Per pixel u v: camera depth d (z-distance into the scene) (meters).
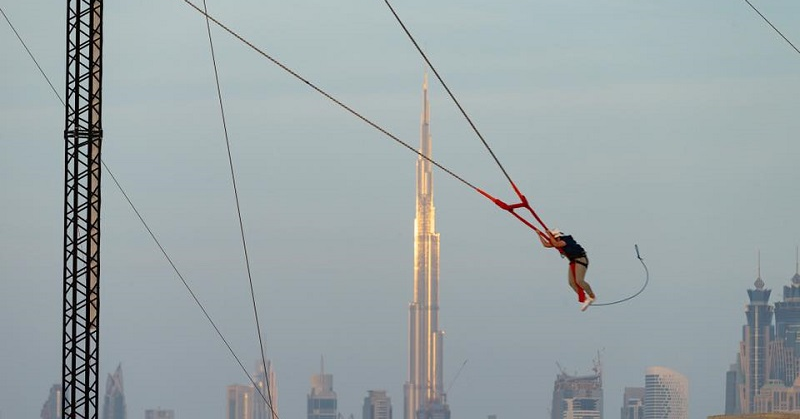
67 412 174.88
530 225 150.38
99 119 176.00
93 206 175.88
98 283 175.75
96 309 176.00
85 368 175.38
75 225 176.00
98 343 175.88
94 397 176.00
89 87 176.00
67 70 176.25
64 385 175.25
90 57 176.25
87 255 175.75
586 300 150.50
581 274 149.75
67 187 176.38
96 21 176.62
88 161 176.00
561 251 150.00
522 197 150.38
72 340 175.88
